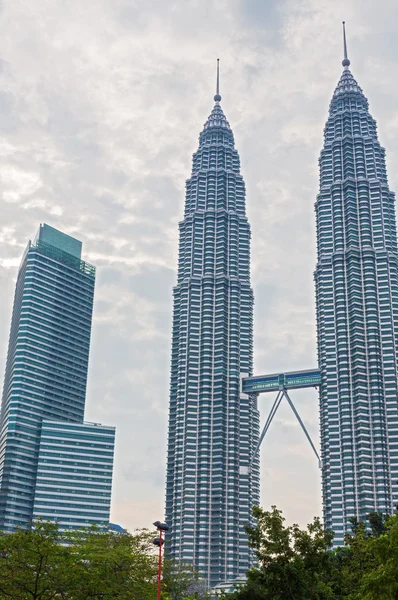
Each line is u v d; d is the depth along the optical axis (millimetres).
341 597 104438
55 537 94500
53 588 89812
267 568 97562
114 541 109312
